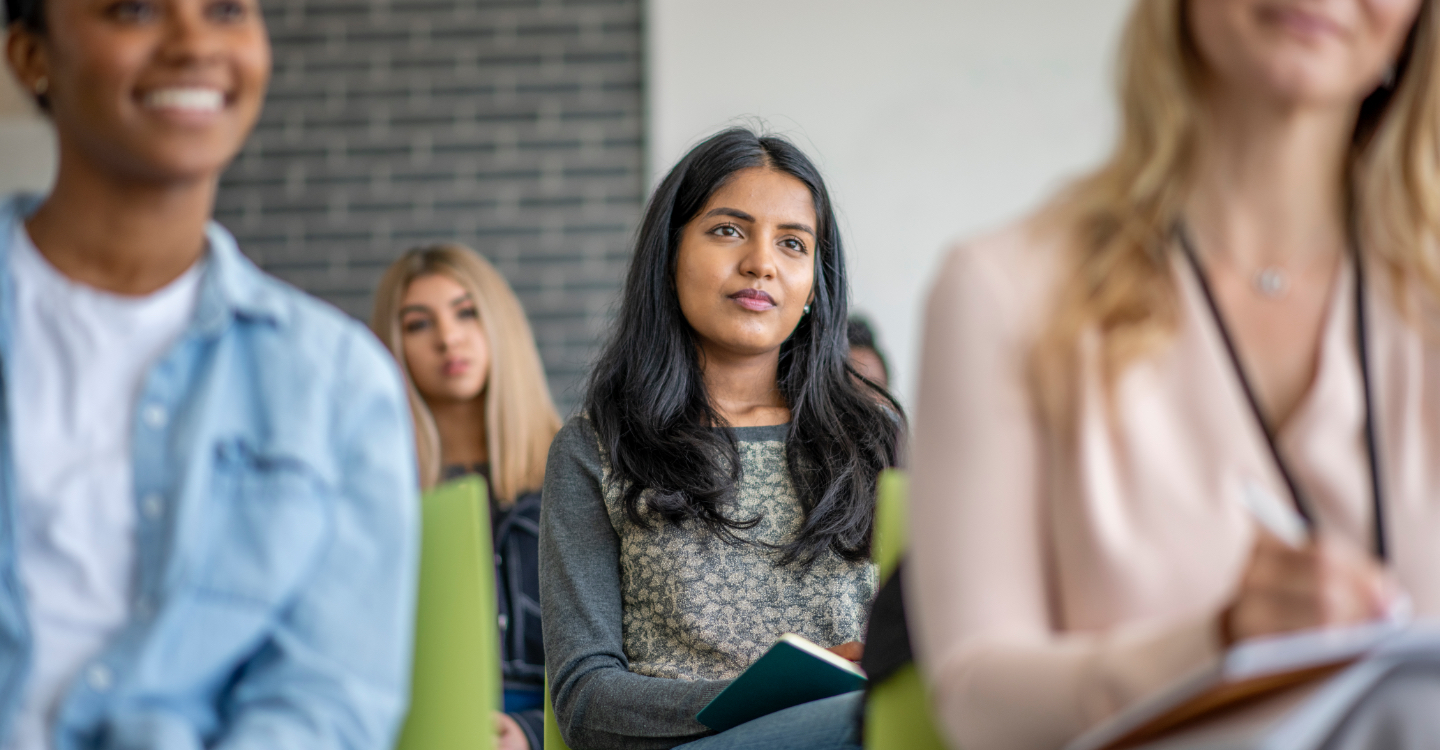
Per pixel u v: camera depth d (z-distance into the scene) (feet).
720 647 6.24
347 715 3.96
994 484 3.45
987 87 16.55
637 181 17.29
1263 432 3.39
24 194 4.19
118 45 3.73
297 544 4.01
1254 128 3.53
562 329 17.33
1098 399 3.41
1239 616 2.84
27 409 3.88
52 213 3.98
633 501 6.42
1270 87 3.36
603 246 17.31
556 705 6.17
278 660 3.97
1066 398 3.46
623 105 17.29
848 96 16.58
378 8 17.38
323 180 17.35
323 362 4.22
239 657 3.94
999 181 16.52
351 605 4.10
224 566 3.92
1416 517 3.39
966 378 3.52
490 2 17.34
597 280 17.31
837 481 6.58
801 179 6.96
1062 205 3.73
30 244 4.00
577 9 17.29
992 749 3.25
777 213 6.79
